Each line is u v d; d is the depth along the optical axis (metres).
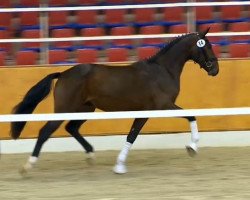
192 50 11.29
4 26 15.77
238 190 9.23
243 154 12.65
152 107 10.98
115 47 14.70
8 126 13.10
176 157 12.48
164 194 9.02
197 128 12.09
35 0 16.47
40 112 13.05
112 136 13.30
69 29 15.13
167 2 16.75
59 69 13.08
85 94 10.77
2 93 12.96
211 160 12.08
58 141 13.23
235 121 13.45
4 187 9.79
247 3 13.35
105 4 16.70
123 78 10.80
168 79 11.09
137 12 16.08
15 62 14.53
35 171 11.30
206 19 15.89
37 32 14.95
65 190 9.46
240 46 14.21
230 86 13.37
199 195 8.88
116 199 8.64
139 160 12.26
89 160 11.72
